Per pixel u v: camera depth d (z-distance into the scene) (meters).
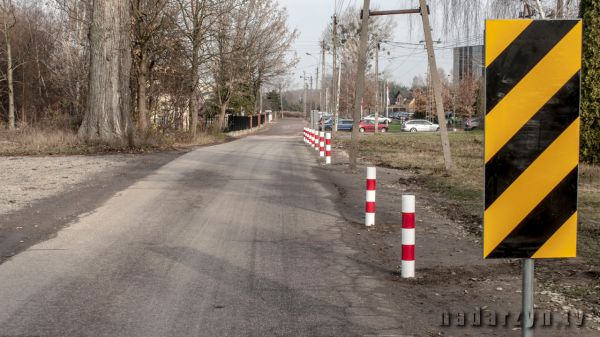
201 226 9.59
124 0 24.39
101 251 7.80
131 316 5.32
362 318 5.32
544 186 3.31
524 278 3.41
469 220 10.34
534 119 3.29
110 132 24.45
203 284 6.36
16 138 26.52
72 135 25.00
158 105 35.56
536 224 3.32
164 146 27.42
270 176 16.64
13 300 5.75
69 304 5.64
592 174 15.96
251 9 42.31
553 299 5.87
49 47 47.28
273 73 49.38
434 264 7.39
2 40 49.12
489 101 3.28
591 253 7.72
